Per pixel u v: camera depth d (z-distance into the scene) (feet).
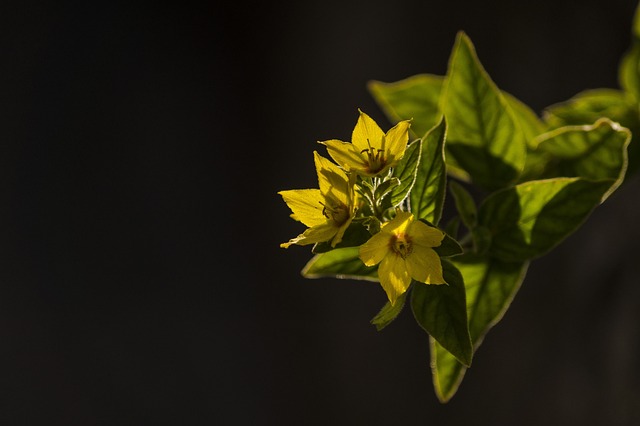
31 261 6.63
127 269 6.76
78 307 6.60
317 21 6.75
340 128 6.46
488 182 2.38
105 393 6.43
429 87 2.50
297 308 6.57
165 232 6.81
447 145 2.38
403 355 6.21
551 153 2.40
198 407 6.47
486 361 5.87
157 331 6.63
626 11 5.70
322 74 6.63
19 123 6.79
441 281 2.08
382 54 6.45
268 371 6.55
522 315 5.77
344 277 2.23
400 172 2.12
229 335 6.60
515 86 5.99
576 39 5.87
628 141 2.35
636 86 2.51
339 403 6.27
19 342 6.39
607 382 5.36
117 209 6.82
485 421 5.80
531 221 2.26
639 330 5.23
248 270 6.77
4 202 6.64
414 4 6.46
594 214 5.51
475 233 2.27
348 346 6.34
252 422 6.42
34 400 6.27
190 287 6.79
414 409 6.07
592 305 5.46
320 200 2.12
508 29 6.08
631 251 5.28
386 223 2.07
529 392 5.65
